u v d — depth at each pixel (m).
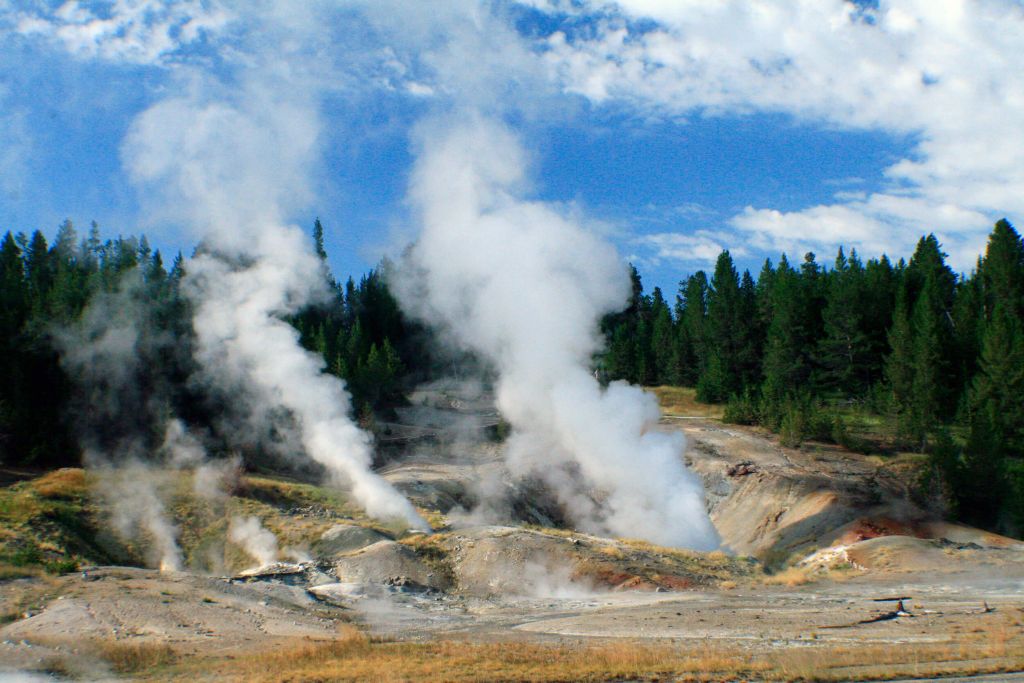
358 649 22.59
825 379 96.75
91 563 34.94
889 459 68.38
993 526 56.91
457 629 27.91
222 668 20.28
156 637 23.98
